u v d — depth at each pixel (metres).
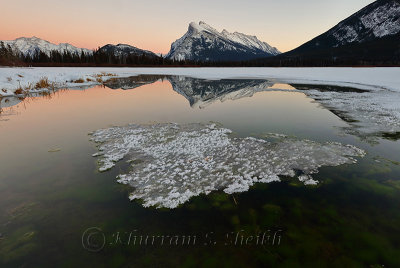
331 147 8.27
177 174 6.41
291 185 5.88
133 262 3.60
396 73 41.44
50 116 12.97
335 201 5.18
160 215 4.74
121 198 5.33
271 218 4.61
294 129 10.53
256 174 6.44
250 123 11.57
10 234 4.14
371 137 9.36
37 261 3.61
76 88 26.02
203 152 7.85
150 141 8.87
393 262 3.56
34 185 5.78
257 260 3.61
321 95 20.14
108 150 8.00
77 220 4.55
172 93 22.48
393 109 13.84
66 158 7.39
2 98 18.58
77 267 3.51
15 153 7.75
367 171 6.57
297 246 3.88
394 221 4.50
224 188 5.75
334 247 3.85
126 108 15.31
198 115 13.33
